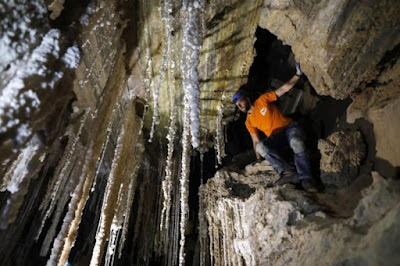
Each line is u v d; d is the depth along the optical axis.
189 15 2.51
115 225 3.31
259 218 2.85
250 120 3.50
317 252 1.90
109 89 2.69
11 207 1.82
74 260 5.45
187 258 5.45
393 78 2.15
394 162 1.99
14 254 4.45
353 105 2.62
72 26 2.09
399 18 1.76
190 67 2.45
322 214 2.16
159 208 5.32
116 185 3.15
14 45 1.68
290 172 2.90
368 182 2.22
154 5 2.69
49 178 4.74
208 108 4.24
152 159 5.51
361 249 1.51
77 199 2.28
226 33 3.02
